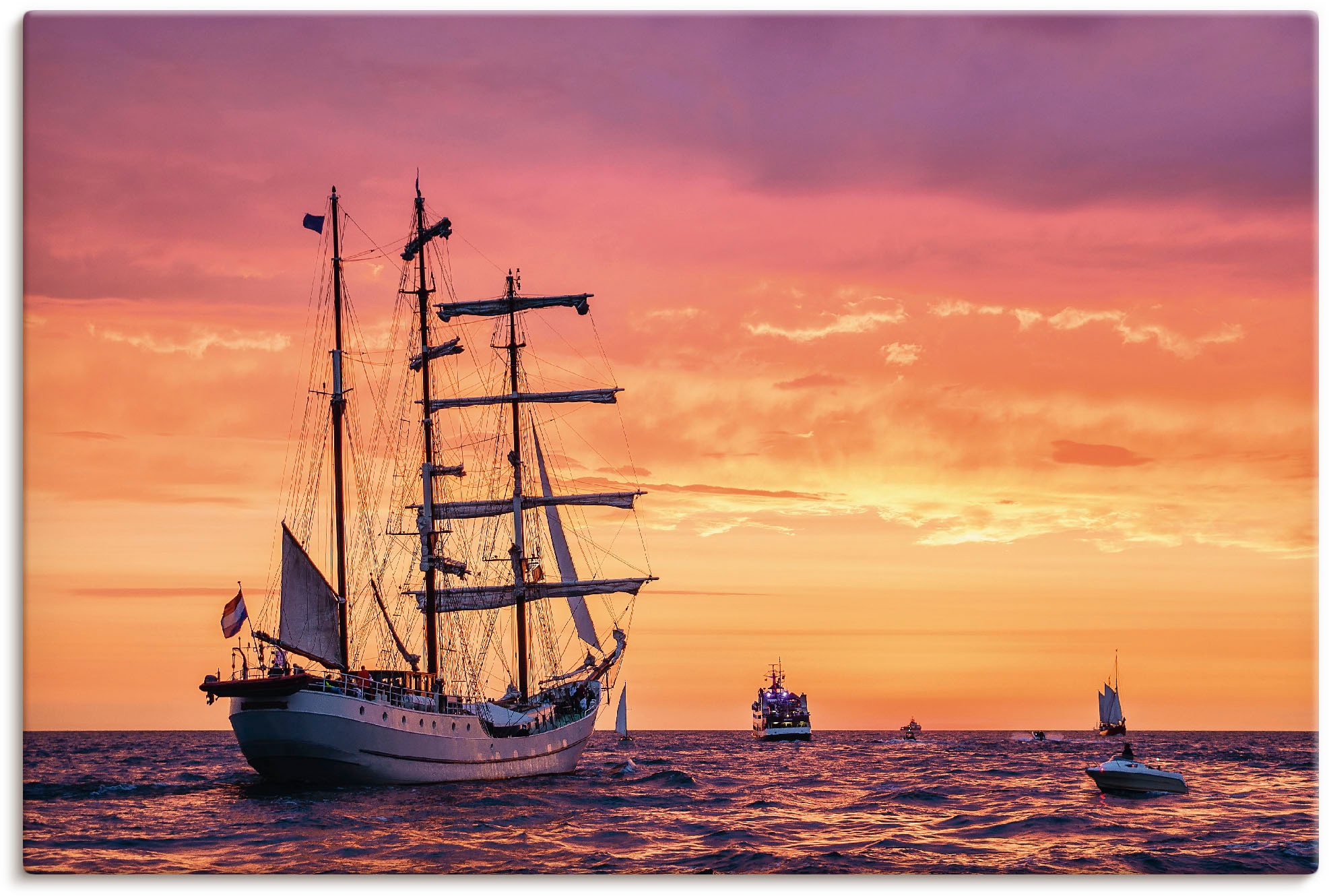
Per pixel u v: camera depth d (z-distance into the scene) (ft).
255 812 245.86
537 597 393.29
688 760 571.69
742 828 250.57
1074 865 205.05
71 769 437.99
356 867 191.42
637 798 307.17
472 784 309.01
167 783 330.54
